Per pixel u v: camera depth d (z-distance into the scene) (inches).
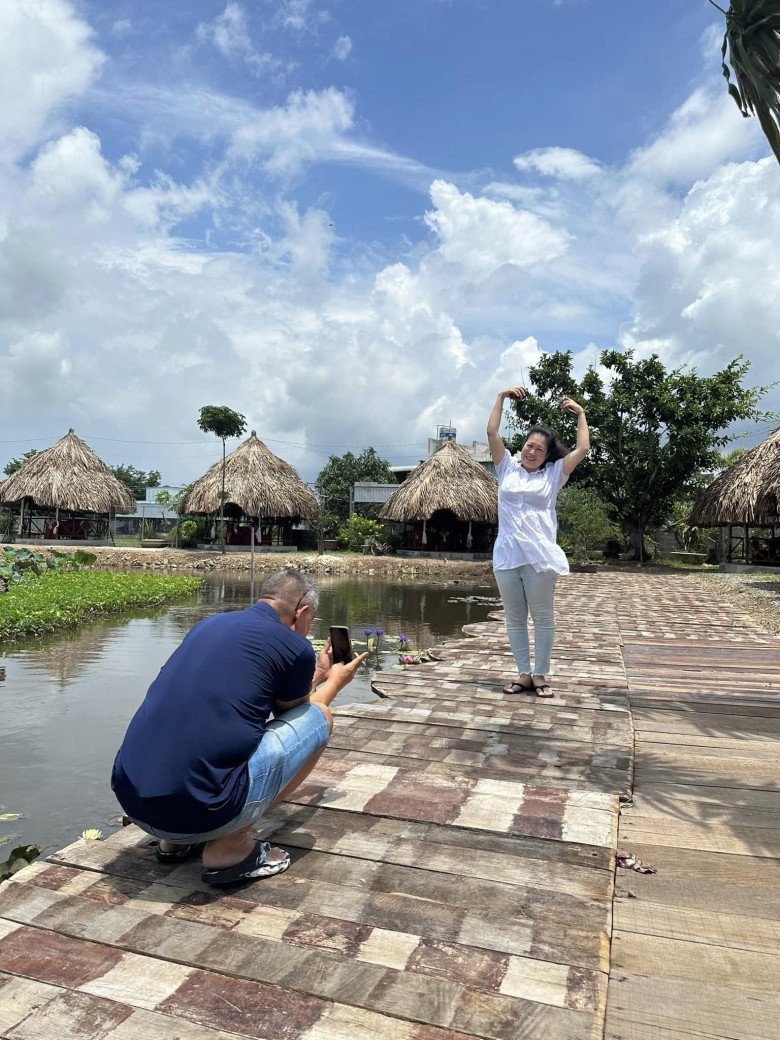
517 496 171.5
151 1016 63.2
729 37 138.4
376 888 85.0
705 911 81.9
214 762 79.9
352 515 1248.2
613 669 216.7
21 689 234.7
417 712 163.5
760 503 753.6
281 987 67.1
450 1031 61.6
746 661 234.7
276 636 89.3
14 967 69.8
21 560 589.9
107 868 89.8
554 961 71.3
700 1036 61.8
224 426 1023.6
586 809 106.9
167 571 837.8
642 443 989.2
